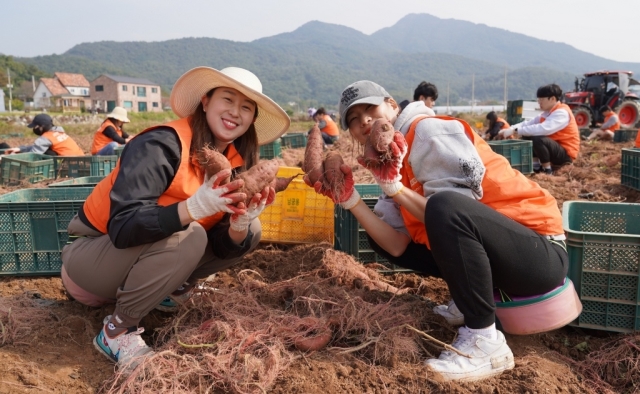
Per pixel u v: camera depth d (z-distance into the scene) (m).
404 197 2.48
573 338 2.87
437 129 2.47
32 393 2.19
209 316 2.78
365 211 2.81
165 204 2.48
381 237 2.86
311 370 2.37
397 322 2.67
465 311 2.40
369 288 3.27
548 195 2.62
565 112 7.73
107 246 2.52
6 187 7.23
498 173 2.55
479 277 2.32
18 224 3.79
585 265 2.80
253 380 2.28
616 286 2.76
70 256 2.63
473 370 2.35
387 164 2.40
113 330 2.49
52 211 3.78
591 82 19.84
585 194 6.35
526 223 2.48
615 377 2.52
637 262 2.71
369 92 2.62
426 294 3.43
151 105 103.81
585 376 2.53
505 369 2.42
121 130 9.66
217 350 2.43
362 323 2.62
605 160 9.04
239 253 2.81
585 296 2.83
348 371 2.37
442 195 2.34
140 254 2.46
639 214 3.35
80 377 2.39
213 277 3.64
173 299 2.97
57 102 89.12
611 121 14.13
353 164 9.19
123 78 100.75
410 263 3.08
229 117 2.54
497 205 2.53
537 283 2.43
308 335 2.58
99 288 2.62
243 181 2.19
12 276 3.85
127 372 2.35
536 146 7.74
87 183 5.10
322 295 2.94
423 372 2.35
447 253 2.33
